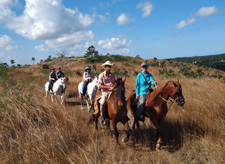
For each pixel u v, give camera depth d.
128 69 44.03
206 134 4.33
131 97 5.04
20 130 4.21
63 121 5.08
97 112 4.93
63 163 3.37
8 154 3.44
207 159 3.60
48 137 4.09
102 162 3.59
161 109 4.11
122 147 4.25
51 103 5.92
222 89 6.82
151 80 4.48
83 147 4.14
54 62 66.69
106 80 4.50
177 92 3.84
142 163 3.61
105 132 5.02
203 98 6.31
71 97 11.10
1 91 5.76
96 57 70.50
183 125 4.96
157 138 4.42
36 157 3.37
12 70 20.14
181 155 3.86
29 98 5.49
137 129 5.36
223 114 5.19
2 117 4.71
